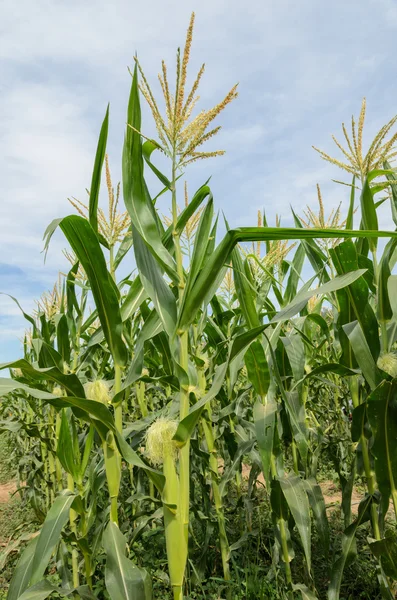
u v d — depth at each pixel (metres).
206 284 1.95
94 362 4.20
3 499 6.29
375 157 2.30
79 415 2.14
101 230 2.92
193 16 1.81
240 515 3.62
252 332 1.93
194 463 3.64
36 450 4.37
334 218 3.16
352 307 2.46
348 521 2.58
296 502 2.40
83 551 2.38
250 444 2.99
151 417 2.95
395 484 2.22
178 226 2.15
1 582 3.55
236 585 3.01
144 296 2.62
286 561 2.65
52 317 4.20
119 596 1.87
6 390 1.73
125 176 2.13
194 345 3.01
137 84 2.05
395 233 1.61
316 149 2.52
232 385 3.03
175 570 1.89
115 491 2.16
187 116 1.98
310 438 3.83
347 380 2.78
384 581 2.52
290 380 3.04
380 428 2.17
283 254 3.41
